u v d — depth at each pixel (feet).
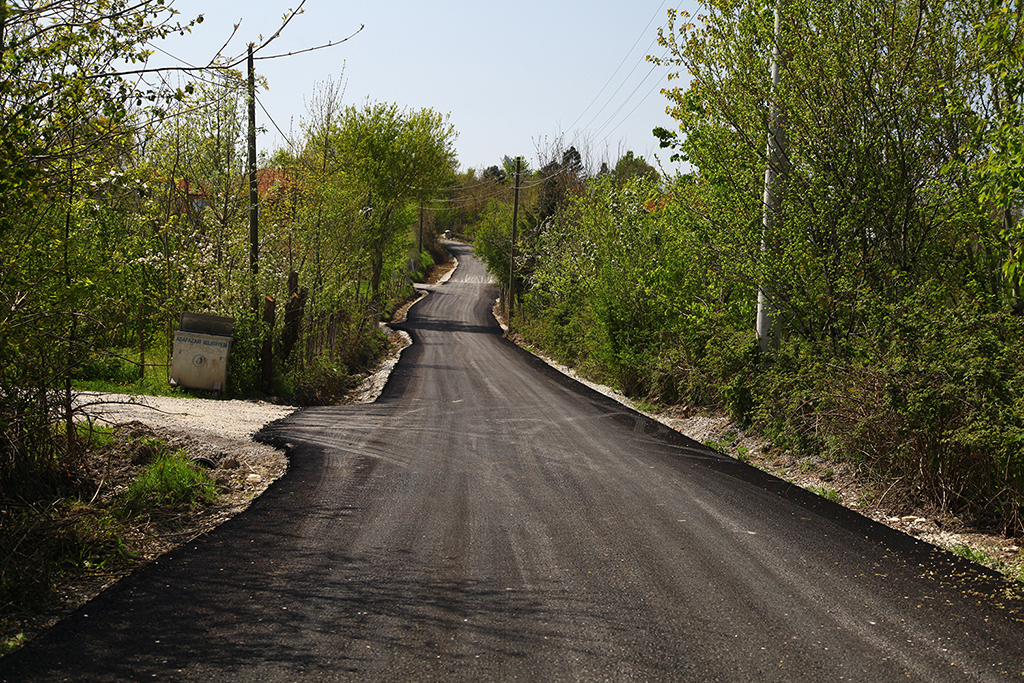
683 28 41.88
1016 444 22.30
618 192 80.38
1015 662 13.65
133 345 56.59
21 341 19.03
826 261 37.55
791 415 34.78
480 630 14.64
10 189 17.94
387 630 14.52
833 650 14.03
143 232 55.01
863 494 26.66
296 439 35.09
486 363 89.92
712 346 45.37
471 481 28.12
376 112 161.27
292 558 18.67
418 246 277.85
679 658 13.58
